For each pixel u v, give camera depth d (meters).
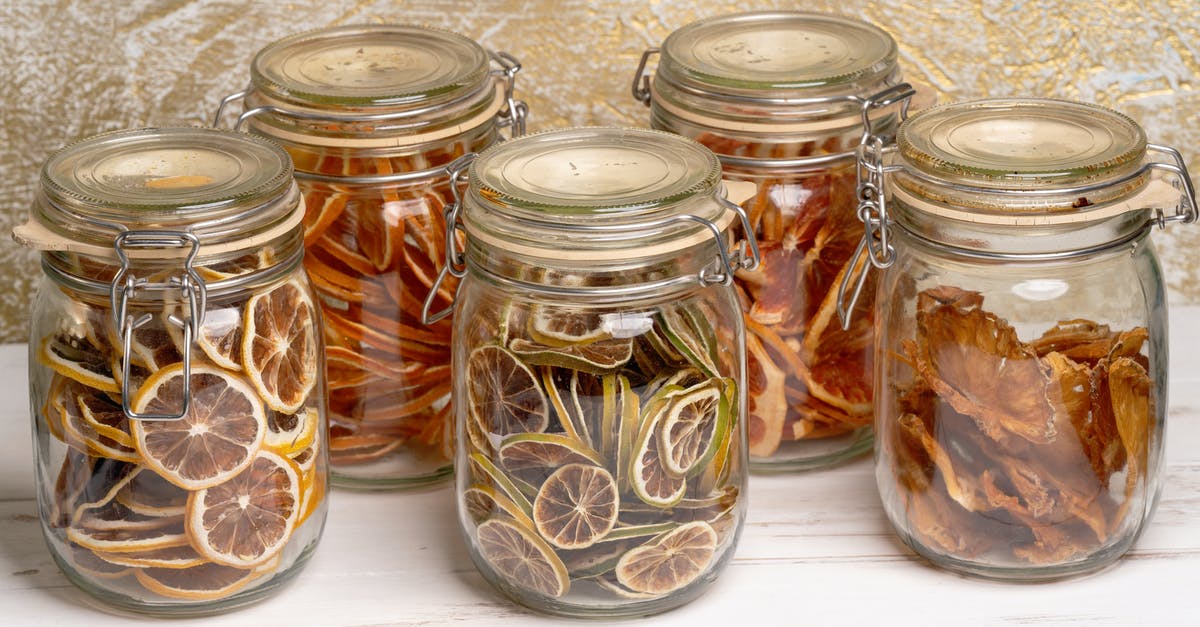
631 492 0.75
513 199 0.71
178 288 0.72
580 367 0.74
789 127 0.87
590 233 0.70
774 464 0.95
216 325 0.75
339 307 0.89
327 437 0.84
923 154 0.76
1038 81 1.12
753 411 0.93
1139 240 0.78
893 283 0.82
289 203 0.76
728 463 0.80
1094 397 0.78
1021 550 0.80
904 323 0.81
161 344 0.74
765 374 0.92
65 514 0.79
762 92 0.87
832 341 0.92
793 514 0.91
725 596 0.82
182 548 0.77
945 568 0.84
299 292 0.80
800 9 1.10
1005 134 0.79
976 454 0.78
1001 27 1.10
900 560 0.86
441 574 0.85
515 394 0.75
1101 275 0.78
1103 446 0.78
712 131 0.88
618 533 0.76
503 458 0.77
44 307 0.78
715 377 0.77
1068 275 0.77
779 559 0.86
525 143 0.81
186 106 1.11
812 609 0.81
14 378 1.08
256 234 0.73
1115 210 0.73
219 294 0.74
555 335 0.75
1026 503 0.78
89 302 0.75
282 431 0.79
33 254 1.15
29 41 1.08
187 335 0.71
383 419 0.92
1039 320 0.77
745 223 0.76
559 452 0.75
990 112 0.83
